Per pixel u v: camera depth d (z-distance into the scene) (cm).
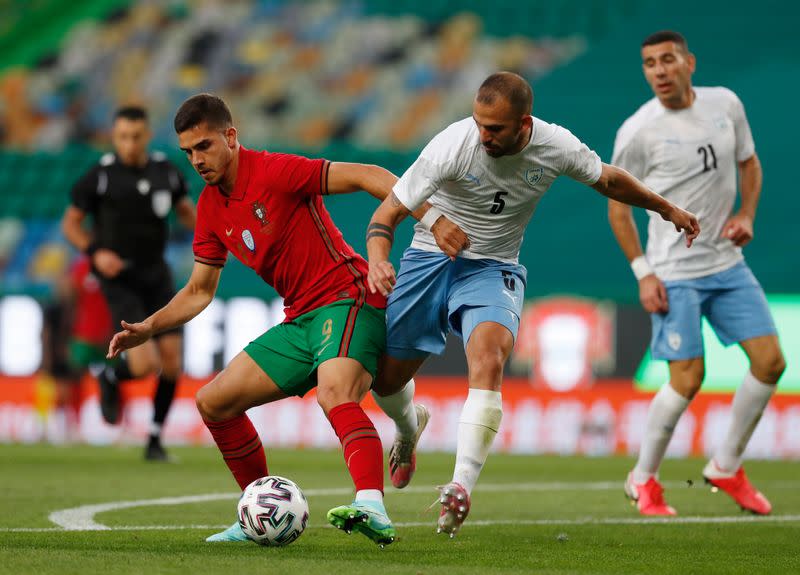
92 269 3341
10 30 8412
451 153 1666
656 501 2302
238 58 8050
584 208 5606
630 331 4519
